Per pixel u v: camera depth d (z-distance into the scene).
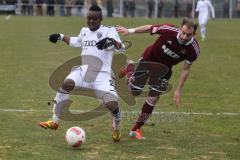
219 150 18.14
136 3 120.00
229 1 120.88
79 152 17.38
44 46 51.22
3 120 21.81
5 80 31.81
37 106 24.77
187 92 29.73
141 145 18.56
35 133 19.75
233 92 30.19
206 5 62.16
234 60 44.78
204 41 61.72
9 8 110.38
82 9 112.44
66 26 76.94
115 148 18.05
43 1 110.25
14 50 47.66
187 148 18.31
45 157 16.69
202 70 38.72
